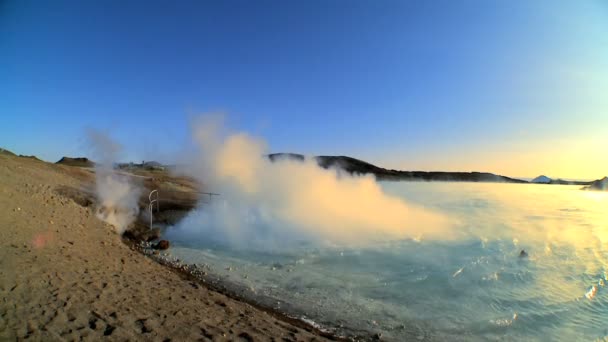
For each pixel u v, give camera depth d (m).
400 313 7.86
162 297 6.99
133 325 5.34
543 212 27.42
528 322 7.48
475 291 9.21
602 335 6.93
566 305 8.33
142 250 12.45
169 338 5.11
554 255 12.87
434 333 6.96
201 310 6.66
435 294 9.02
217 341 5.30
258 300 8.37
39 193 13.14
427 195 46.56
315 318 7.48
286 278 10.12
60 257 7.87
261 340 5.67
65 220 11.38
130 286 7.23
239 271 10.64
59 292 5.98
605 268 11.23
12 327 4.59
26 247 7.82
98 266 8.09
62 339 4.53
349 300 8.56
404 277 10.32
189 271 10.36
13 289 5.67
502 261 11.99
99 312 5.56
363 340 6.60
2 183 12.63
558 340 6.75
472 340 6.73
